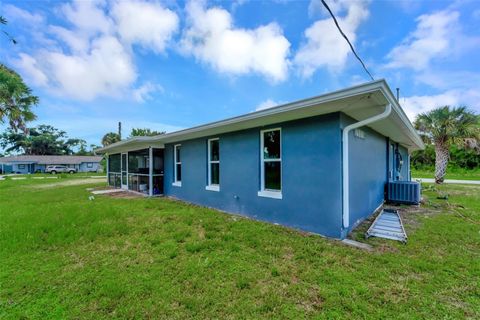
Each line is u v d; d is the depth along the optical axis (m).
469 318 1.98
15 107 11.95
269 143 5.32
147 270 2.91
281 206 4.89
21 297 2.38
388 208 6.39
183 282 2.62
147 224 4.93
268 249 3.49
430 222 4.92
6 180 19.86
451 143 13.56
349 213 4.34
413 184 6.93
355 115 4.31
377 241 3.82
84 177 24.89
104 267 3.01
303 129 4.48
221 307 2.19
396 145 9.41
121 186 12.41
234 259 3.18
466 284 2.48
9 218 5.49
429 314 2.03
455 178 18.31
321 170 4.18
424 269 2.82
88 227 4.70
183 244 3.77
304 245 3.64
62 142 50.47
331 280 2.60
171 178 9.10
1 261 3.21
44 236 4.21
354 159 4.65
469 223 4.84
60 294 2.42
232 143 6.20
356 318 2.01
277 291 2.42
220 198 6.57
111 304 2.25
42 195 9.86
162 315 2.10
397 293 2.34
